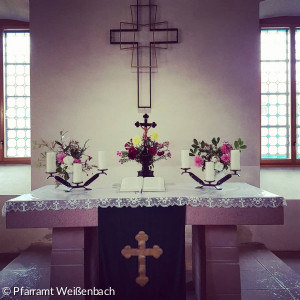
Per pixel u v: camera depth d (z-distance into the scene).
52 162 2.70
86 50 4.15
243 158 4.13
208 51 4.16
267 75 4.77
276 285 2.96
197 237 2.74
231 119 4.14
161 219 2.44
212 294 2.47
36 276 3.21
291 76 4.68
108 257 2.42
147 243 2.43
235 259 2.48
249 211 2.43
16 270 3.37
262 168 4.62
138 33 4.16
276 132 4.75
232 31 4.16
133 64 4.15
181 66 4.16
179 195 2.51
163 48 4.15
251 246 4.10
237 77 4.14
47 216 2.40
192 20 4.17
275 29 4.75
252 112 4.13
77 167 2.75
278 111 4.77
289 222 4.13
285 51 4.76
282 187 4.28
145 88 4.14
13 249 4.16
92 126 4.13
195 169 4.12
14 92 4.79
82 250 2.45
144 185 2.79
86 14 4.16
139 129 4.14
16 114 4.78
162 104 4.15
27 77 4.80
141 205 2.42
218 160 2.88
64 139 4.11
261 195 2.52
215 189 2.82
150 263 2.43
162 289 2.43
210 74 4.16
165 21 4.16
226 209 2.43
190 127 4.14
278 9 4.42
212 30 4.16
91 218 2.42
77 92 4.14
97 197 2.45
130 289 2.42
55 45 4.14
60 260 2.44
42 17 4.14
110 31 4.11
